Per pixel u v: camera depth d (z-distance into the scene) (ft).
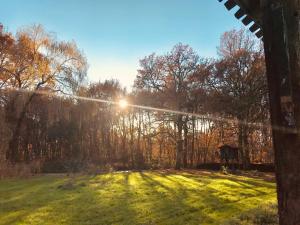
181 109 140.15
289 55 12.23
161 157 186.60
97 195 57.93
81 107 162.40
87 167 121.19
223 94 133.08
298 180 11.73
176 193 59.26
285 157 12.02
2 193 64.18
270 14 12.78
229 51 137.08
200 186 69.21
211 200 51.57
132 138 181.57
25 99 126.82
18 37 121.39
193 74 141.69
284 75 12.27
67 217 41.73
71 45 126.52
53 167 126.41
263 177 91.61
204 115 143.43
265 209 36.81
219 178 87.97
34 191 65.36
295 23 12.29
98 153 175.32
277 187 12.23
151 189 64.90
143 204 49.11
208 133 178.29
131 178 87.35
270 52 12.67
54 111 141.08
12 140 120.78
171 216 41.52
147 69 146.30
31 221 40.11
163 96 140.46
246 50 132.87
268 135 146.30
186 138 155.74
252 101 129.29
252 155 157.89
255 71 128.88
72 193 60.90
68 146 168.96
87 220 40.19
